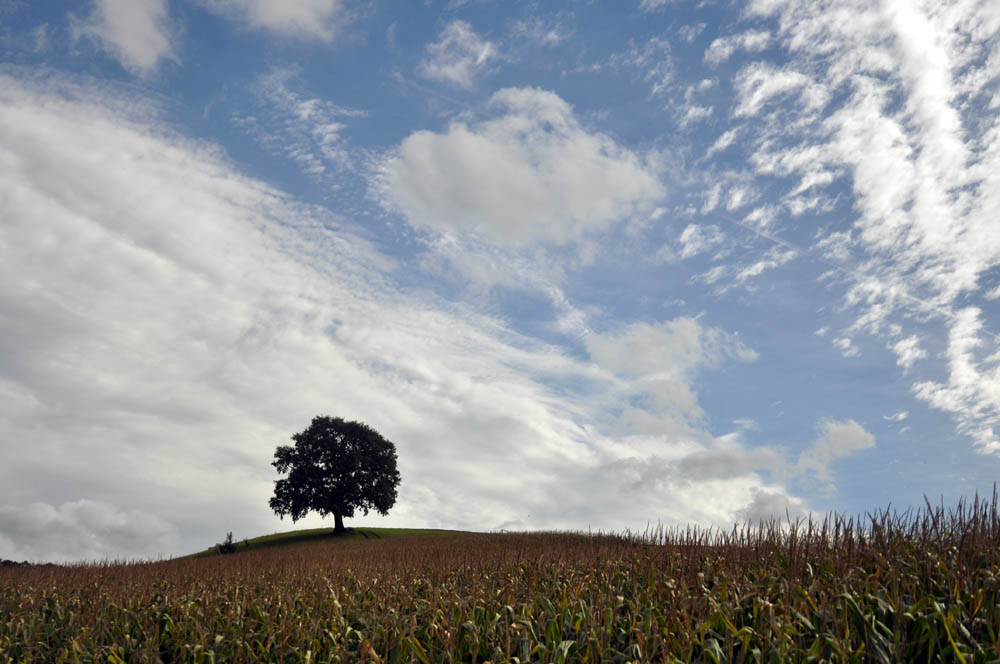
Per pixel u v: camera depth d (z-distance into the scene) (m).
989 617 6.09
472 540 24.45
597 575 10.27
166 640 10.21
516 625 7.75
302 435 62.16
